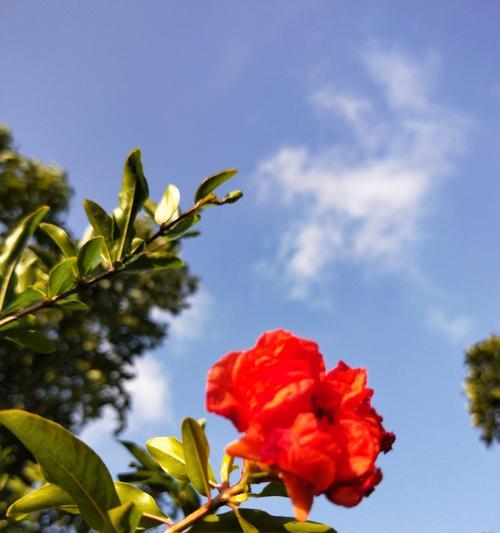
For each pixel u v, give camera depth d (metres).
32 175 1.23
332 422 0.16
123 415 1.21
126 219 0.26
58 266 0.25
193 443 0.18
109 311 1.26
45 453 0.18
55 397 1.10
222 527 0.19
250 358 0.16
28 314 0.25
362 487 0.15
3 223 1.18
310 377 0.15
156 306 1.35
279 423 0.15
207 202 0.26
